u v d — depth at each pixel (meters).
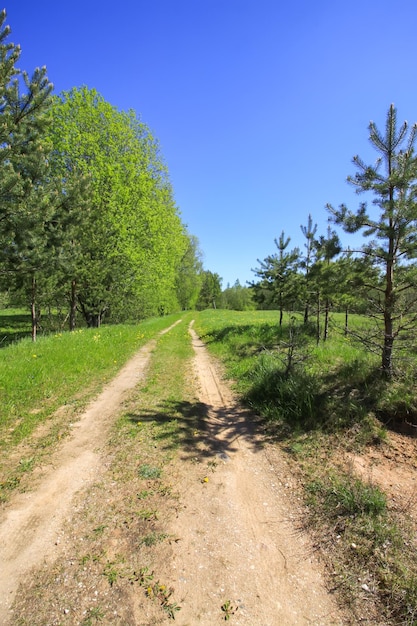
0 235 9.64
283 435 5.38
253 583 2.68
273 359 8.70
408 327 5.78
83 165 18.27
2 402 6.09
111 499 3.68
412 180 5.59
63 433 5.26
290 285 14.47
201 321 31.92
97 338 12.88
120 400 6.93
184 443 5.07
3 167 8.70
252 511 3.56
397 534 3.09
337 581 2.70
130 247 19.44
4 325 24.56
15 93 9.04
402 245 5.79
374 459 4.45
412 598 2.48
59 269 12.90
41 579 2.66
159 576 2.71
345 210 6.13
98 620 2.34
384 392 5.57
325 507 3.56
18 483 3.93
